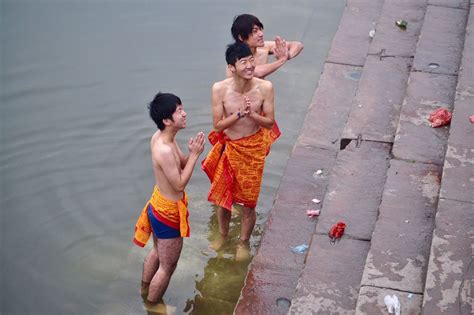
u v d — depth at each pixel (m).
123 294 6.44
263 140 6.33
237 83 6.14
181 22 10.10
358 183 6.60
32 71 9.27
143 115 8.66
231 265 6.74
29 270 6.70
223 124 6.12
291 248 6.29
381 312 5.04
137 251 6.90
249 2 10.59
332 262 5.80
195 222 7.25
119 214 7.35
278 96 8.88
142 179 7.84
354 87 8.30
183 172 5.69
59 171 7.91
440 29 8.42
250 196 6.54
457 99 6.79
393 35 8.85
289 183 7.00
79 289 6.50
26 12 10.39
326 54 9.48
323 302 5.46
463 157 6.07
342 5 10.47
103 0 10.64
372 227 6.12
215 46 9.62
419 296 5.14
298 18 10.17
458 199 5.64
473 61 7.37
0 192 7.62
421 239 5.62
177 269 6.70
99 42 9.76
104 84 9.09
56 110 8.73
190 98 8.85
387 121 7.37
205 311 6.28
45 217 7.31
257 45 6.62
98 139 8.36
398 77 8.05
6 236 7.07
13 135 8.36
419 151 6.62
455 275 4.98
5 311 6.27
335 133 7.66
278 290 5.91
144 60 9.43
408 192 6.13
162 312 6.27
